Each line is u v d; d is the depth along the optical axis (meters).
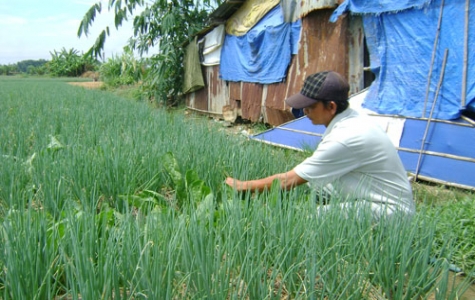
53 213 2.73
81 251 1.75
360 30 6.18
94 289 1.65
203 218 2.11
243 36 9.84
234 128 10.12
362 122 2.59
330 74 2.58
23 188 3.13
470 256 2.70
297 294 1.77
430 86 4.96
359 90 6.28
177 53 14.05
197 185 3.08
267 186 2.76
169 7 13.95
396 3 5.30
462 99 4.60
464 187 4.42
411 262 2.11
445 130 4.75
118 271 1.76
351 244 2.05
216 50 11.82
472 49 4.56
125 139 4.60
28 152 4.37
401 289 1.90
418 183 4.74
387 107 5.43
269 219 2.23
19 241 1.82
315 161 2.61
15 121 6.18
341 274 1.97
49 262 1.85
